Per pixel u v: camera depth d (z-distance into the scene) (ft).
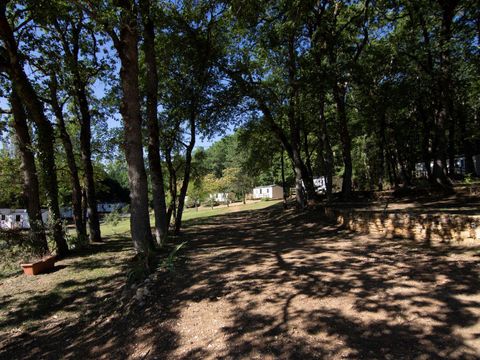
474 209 30.86
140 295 17.57
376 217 28.89
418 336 10.63
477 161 87.61
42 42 36.55
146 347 12.70
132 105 28.63
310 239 30.78
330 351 10.41
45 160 35.88
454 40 45.29
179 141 48.67
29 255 29.58
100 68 43.32
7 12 35.53
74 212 44.78
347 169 52.54
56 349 14.51
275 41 42.68
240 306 14.79
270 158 80.07
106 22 26.30
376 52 49.11
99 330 15.51
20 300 21.67
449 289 13.85
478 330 10.55
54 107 43.16
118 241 45.88
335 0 44.11
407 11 50.52
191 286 18.21
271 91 51.67
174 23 41.91
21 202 75.87
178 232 44.11
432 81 49.75
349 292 14.80
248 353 10.96
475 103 71.31
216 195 170.30
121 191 197.36
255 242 32.24
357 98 59.31
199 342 12.25
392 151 82.17
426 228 23.75
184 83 44.88
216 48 46.14
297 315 13.12
